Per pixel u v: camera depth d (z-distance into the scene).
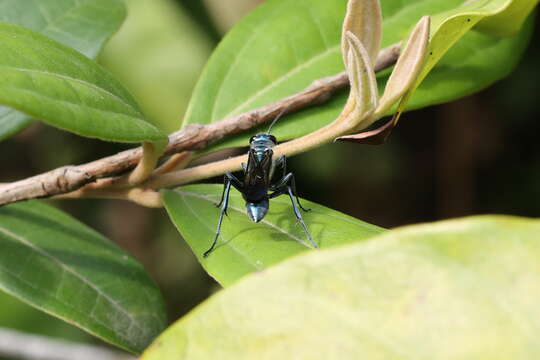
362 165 0.69
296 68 0.39
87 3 0.40
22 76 0.33
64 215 0.39
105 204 0.75
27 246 0.38
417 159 0.72
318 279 0.31
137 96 0.56
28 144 0.71
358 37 0.35
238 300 0.31
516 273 0.30
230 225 0.36
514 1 0.35
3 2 0.40
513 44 0.39
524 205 0.72
